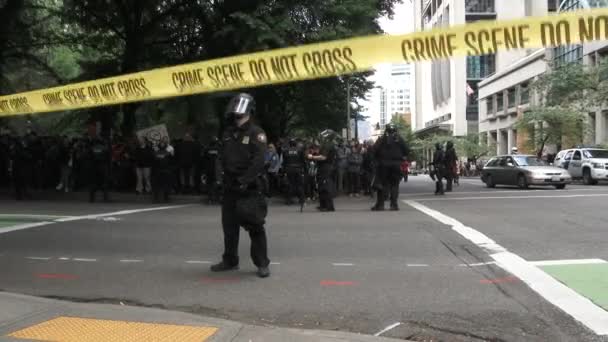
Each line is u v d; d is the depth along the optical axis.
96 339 4.67
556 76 37.16
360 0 18.00
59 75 26.06
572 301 5.77
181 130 26.02
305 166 16.31
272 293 6.26
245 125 6.84
